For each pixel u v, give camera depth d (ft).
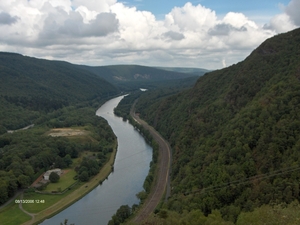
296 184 226.58
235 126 344.28
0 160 426.92
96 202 366.22
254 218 196.34
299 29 478.59
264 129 304.50
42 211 342.44
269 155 271.69
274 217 188.03
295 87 335.26
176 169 397.39
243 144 306.55
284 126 287.28
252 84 430.20
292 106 308.81
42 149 495.82
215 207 266.36
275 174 251.19
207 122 441.68
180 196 299.79
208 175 302.86
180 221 224.74
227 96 454.81
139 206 331.77
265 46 486.79
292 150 261.03
